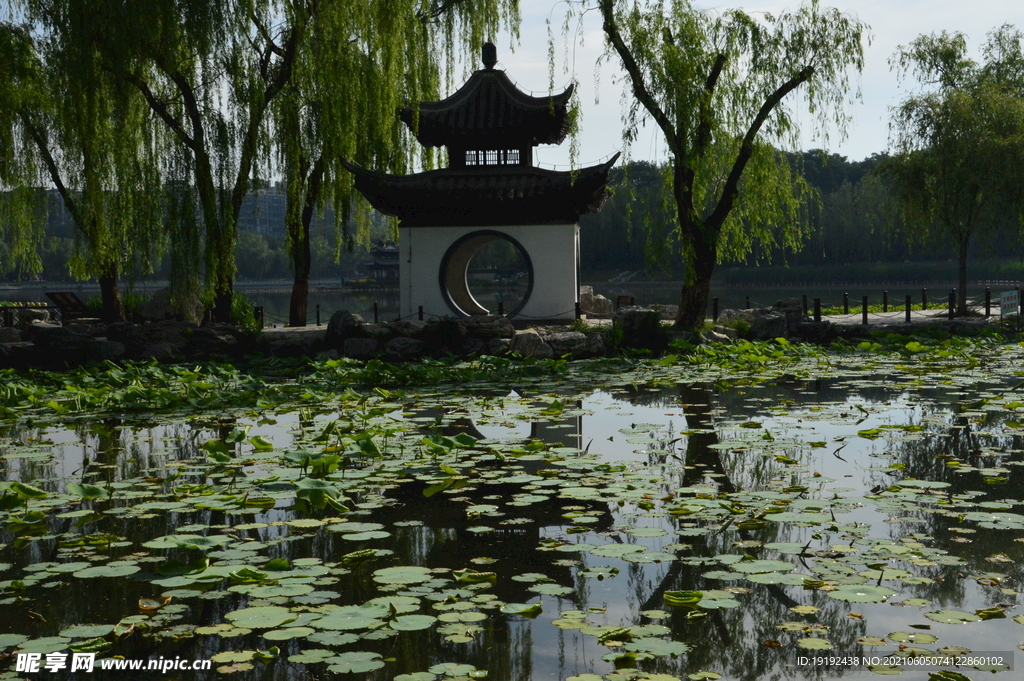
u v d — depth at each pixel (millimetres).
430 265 20547
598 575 4270
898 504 5234
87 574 4191
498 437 8102
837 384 11859
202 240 17047
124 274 17500
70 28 15703
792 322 19156
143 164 17047
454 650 3443
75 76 15664
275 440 8172
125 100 16094
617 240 70688
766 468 6500
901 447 7238
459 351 17031
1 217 20531
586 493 5496
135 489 6262
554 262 20234
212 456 6238
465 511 5520
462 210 20312
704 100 17234
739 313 20000
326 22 16984
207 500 5641
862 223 64188
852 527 4895
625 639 3311
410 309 20625
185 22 15852
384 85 17844
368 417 9078
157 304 21094
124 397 10359
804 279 65062
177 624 3709
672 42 17328
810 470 6402
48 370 16281
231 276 18062
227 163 16656
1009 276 58250
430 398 11016
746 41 17531
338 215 19859
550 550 4684
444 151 22281
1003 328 19234
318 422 9172
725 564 4262
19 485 5414
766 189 18609
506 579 4238
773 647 3416
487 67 21016
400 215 20609
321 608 3697
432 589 4031
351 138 17844
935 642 3393
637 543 4707
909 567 4230
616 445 7613
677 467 6582
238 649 3480
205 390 11469
